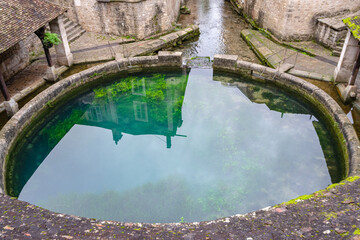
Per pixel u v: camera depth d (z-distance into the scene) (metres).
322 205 4.44
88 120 12.81
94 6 16.86
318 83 12.34
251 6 20.09
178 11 21.84
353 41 10.96
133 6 16.06
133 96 13.68
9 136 9.46
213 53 16.44
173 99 13.40
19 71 13.69
